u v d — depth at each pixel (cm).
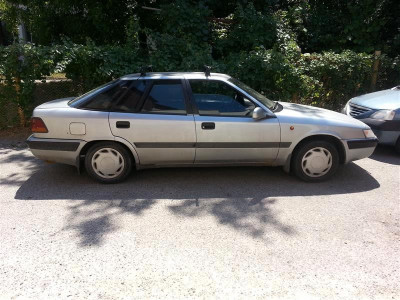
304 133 444
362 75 838
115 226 345
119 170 449
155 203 397
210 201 404
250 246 312
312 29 1048
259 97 471
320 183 461
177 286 260
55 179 468
